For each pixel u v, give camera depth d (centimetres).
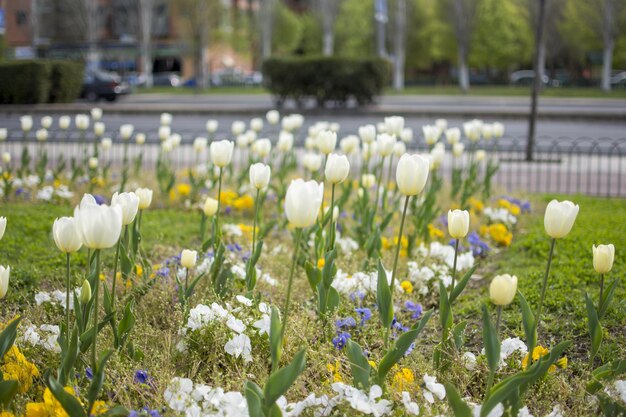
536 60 1409
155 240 664
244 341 355
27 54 4978
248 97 3606
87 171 978
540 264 611
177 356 366
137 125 2119
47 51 4775
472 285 582
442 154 670
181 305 404
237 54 5822
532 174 1284
